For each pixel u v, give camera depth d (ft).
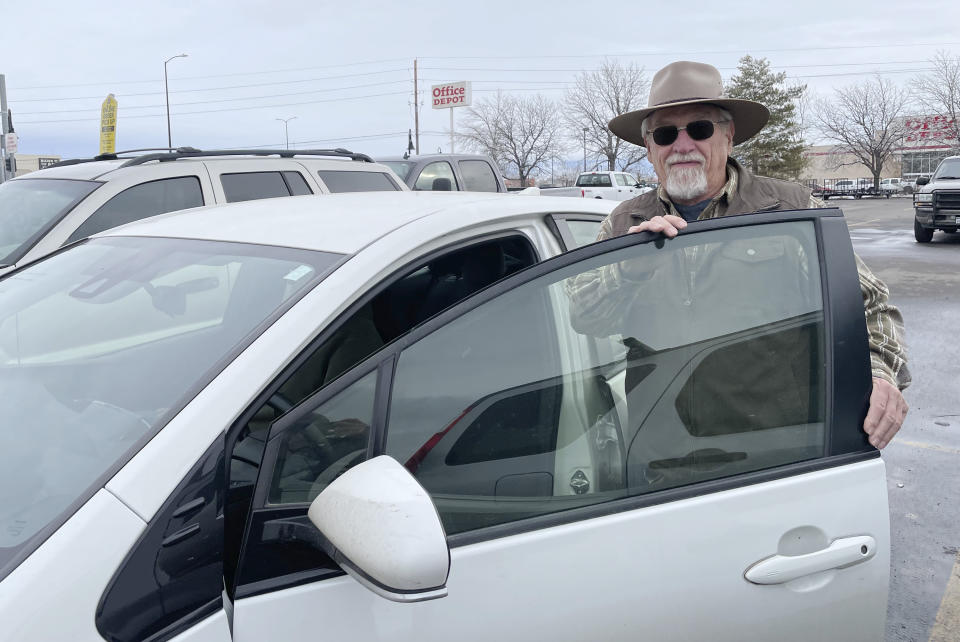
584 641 4.77
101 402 4.92
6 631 3.58
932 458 15.96
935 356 24.35
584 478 5.14
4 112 68.03
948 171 58.59
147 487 4.07
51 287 6.54
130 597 3.84
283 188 19.70
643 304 5.54
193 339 5.12
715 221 5.78
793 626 5.36
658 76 8.14
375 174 22.30
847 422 5.65
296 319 4.83
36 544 3.92
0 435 4.92
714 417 5.51
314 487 4.51
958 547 12.23
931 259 47.42
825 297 5.74
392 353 4.81
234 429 4.38
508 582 4.64
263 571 4.27
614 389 5.41
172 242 6.62
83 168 17.52
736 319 5.66
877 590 5.60
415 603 4.23
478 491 4.83
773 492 5.38
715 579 5.12
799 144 209.56
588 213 8.39
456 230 6.14
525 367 5.17
